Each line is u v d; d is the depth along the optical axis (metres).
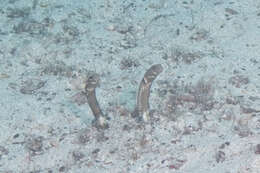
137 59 7.29
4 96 6.58
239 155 5.01
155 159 5.11
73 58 7.48
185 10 8.55
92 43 7.87
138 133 5.55
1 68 7.33
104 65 7.25
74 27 8.35
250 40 7.49
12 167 5.33
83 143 5.55
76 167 5.21
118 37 8.04
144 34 8.09
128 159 5.18
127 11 8.76
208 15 8.20
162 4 8.79
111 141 5.50
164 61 7.15
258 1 8.54
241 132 5.29
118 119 5.86
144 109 5.61
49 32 8.23
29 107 6.30
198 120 5.63
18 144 5.68
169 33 7.93
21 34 8.27
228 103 5.94
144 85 5.39
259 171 4.78
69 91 6.65
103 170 5.08
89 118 6.00
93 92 5.46
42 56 7.58
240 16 8.16
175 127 5.57
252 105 5.85
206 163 4.96
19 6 9.23
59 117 6.07
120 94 6.42
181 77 6.66
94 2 9.12
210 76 6.58
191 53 7.25
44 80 6.96
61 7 9.07
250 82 6.39
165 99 6.14
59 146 5.56
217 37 7.71
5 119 6.08
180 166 4.98
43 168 5.29
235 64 6.86
